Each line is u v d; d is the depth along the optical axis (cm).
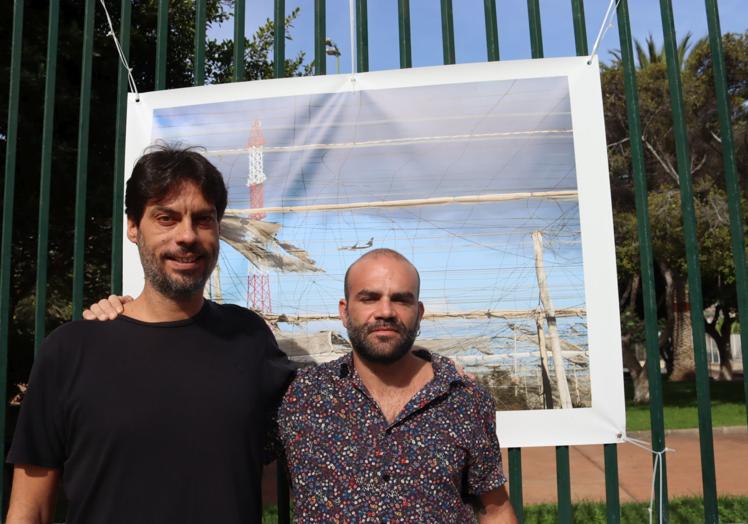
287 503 234
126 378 170
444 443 179
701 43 1360
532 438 229
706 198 1282
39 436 169
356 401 183
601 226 234
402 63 253
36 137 546
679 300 1728
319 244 244
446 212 240
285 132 249
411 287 187
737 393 1517
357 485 173
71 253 604
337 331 240
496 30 249
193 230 177
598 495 619
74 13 575
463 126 243
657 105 1290
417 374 193
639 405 1418
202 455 167
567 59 241
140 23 561
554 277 234
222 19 608
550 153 238
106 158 613
